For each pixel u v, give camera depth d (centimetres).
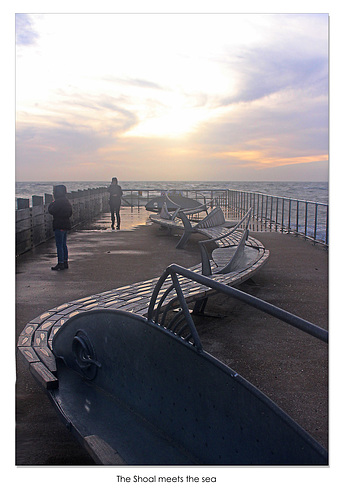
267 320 627
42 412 391
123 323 347
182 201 1975
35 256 1136
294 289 783
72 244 1342
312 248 1230
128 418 332
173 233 1594
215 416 278
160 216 1600
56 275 902
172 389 306
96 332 380
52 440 352
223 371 271
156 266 994
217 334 572
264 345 536
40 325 514
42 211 1383
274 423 248
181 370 298
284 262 1027
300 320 234
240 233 1165
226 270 674
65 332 421
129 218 2216
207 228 1250
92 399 361
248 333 576
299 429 239
